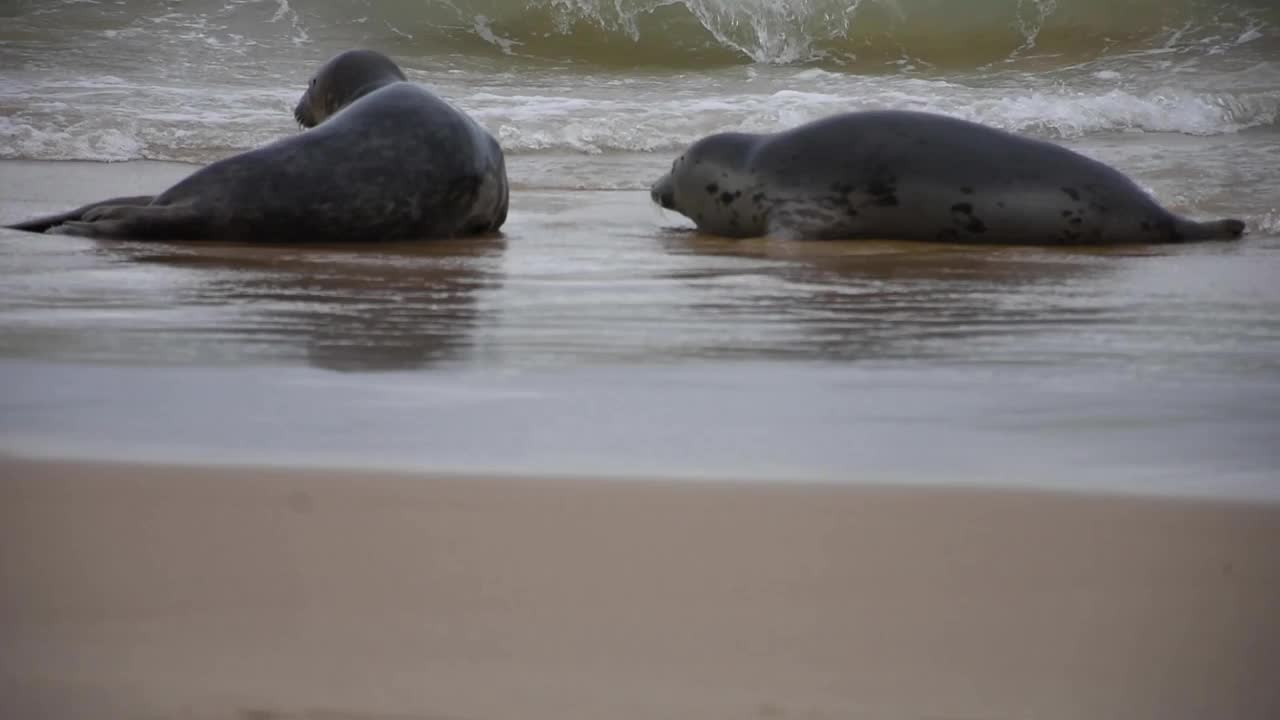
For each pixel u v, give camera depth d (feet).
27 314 52.16
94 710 18.54
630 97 172.04
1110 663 20.84
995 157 82.94
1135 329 52.37
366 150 81.51
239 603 22.27
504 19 217.97
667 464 30.91
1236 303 59.41
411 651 20.65
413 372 41.98
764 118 152.05
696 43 219.20
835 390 40.19
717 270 69.62
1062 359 45.91
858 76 201.26
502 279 65.67
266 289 60.75
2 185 108.78
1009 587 23.67
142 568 23.65
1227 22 230.68
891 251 78.23
